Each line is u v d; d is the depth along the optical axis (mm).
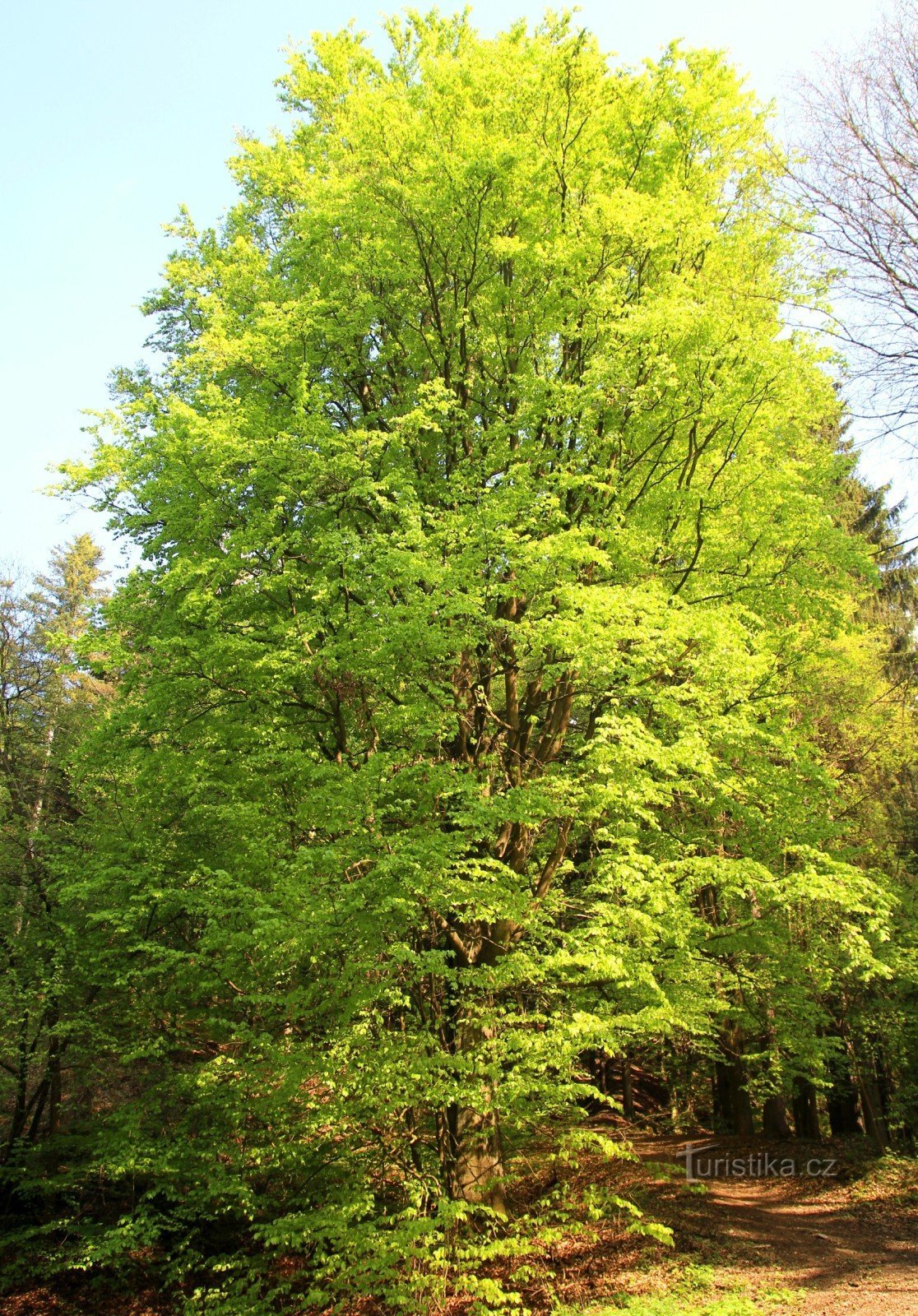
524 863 10258
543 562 8867
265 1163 9125
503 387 11438
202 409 10992
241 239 12195
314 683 10016
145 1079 10898
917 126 7898
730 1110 18875
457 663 9070
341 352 11383
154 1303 9688
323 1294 7691
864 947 9242
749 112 11078
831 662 12766
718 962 12008
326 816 8641
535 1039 8086
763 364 9359
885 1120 17062
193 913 9461
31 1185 10297
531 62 10539
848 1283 8883
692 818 12406
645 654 8844
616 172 10727
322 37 12508
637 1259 9547
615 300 9992
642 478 11219
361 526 10719
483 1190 8750
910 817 16688
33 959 11312
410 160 10445
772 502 10102
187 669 9320
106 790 12227
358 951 8039
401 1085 7941
